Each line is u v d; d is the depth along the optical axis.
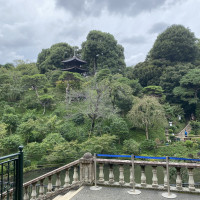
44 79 38.44
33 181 5.77
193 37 50.25
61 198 5.27
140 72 47.12
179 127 35.66
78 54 64.31
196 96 39.34
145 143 24.48
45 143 21.36
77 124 29.02
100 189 5.62
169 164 5.19
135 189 5.51
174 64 47.28
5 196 4.91
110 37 58.06
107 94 28.39
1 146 20.39
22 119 27.39
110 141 22.19
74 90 33.75
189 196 4.93
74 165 6.18
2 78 37.28
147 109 26.91
